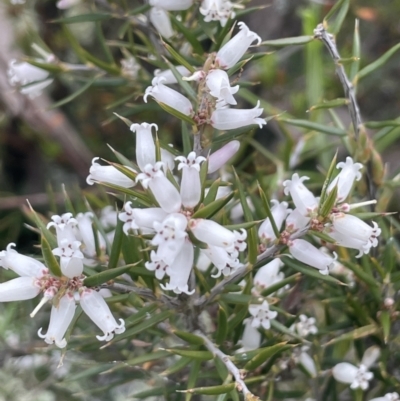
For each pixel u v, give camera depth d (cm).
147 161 23
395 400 25
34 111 40
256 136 43
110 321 23
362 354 27
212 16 26
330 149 34
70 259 22
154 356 25
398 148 43
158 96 23
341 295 27
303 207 23
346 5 26
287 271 27
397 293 26
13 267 23
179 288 23
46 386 30
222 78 23
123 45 29
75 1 29
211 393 23
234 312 25
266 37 43
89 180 23
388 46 46
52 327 23
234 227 23
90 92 44
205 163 23
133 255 24
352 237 23
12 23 38
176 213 22
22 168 46
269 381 26
